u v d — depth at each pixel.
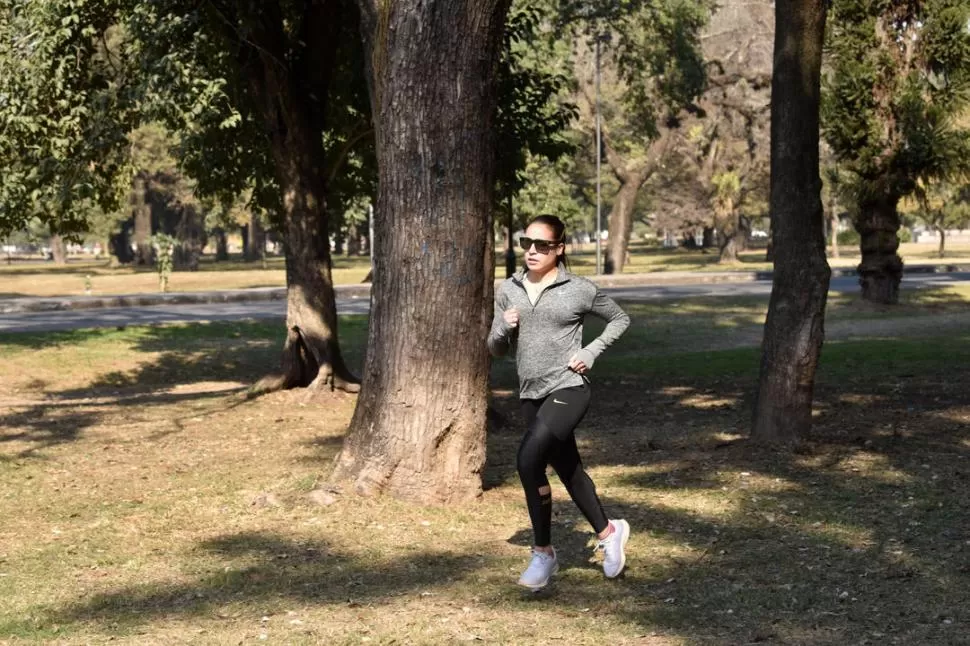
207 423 12.59
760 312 27.77
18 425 12.47
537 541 5.61
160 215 93.62
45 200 16.92
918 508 7.35
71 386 18.92
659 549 6.45
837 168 29.30
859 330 24.09
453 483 7.71
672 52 43.84
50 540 6.88
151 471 9.38
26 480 9.00
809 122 9.44
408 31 7.50
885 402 12.51
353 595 5.61
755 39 50.91
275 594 5.64
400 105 7.58
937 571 5.88
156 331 23.61
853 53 27.09
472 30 7.54
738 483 8.29
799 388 9.72
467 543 6.65
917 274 44.06
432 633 4.98
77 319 27.52
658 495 7.96
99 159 16.25
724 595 5.52
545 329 5.57
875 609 5.27
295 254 14.86
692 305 29.28
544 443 5.52
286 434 11.70
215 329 24.19
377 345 7.84
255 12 13.68
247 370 20.28
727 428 10.98
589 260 77.81
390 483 7.76
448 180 7.60
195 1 13.99
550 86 15.94
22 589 5.78
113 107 15.32
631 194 50.59
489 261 7.97
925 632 4.92
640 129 49.22
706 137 60.94
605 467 9.16
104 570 6.16
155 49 14.13
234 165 17.31
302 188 14.84
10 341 21.73
